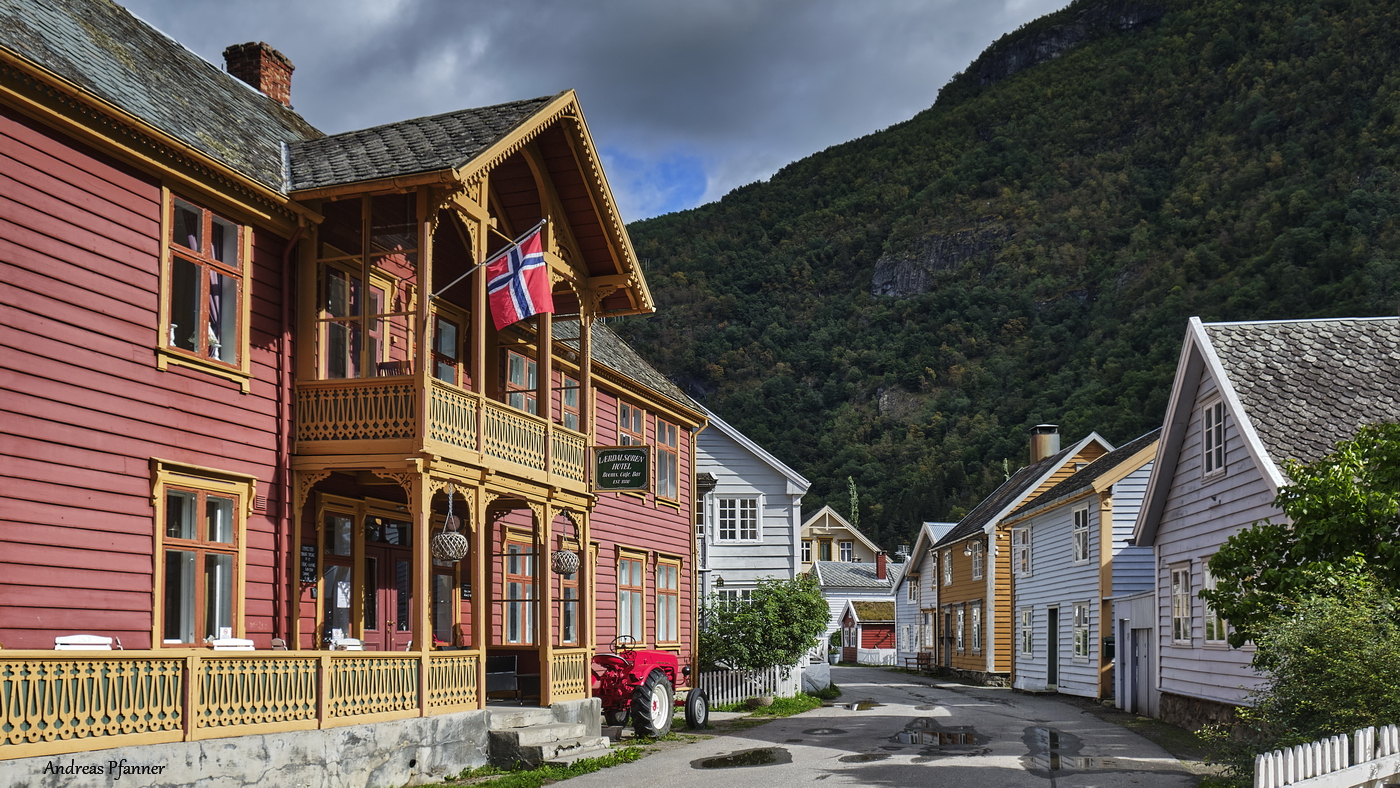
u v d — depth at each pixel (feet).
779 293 531.91
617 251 66.74
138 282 42.70
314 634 51.55
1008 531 147.54
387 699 46.32
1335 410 63.87
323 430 50.47
